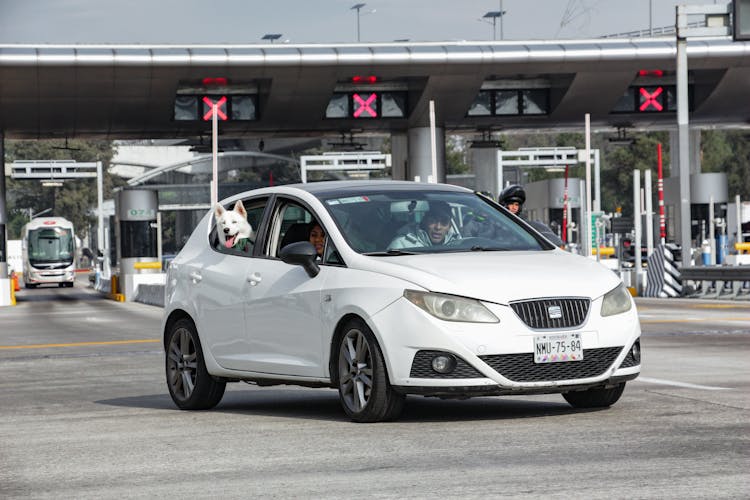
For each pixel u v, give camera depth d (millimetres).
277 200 25188
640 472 15859
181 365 26484
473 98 116500
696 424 20328
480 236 23703
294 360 23391
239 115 118250
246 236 25547
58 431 22562
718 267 83062
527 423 21141
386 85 119312
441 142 121188
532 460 17109
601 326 21422
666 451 17516
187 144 128875
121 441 20766
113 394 30500
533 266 22000
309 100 114250
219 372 25344
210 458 18422
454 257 22250
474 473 16219
